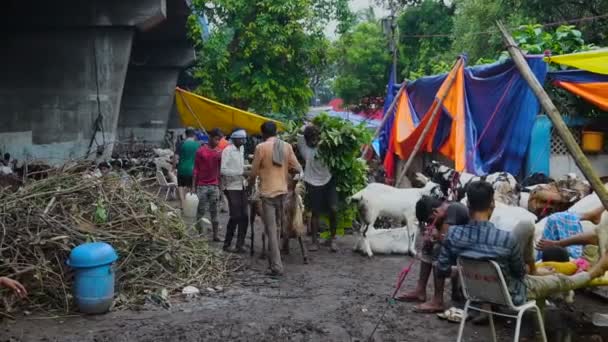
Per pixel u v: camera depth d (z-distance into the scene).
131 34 17.91
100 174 7.82
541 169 11.09
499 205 7.49
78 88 17.86
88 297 6.06
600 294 6.62
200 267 7.71
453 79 12.24
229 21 24.03
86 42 17.81
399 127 14.62
